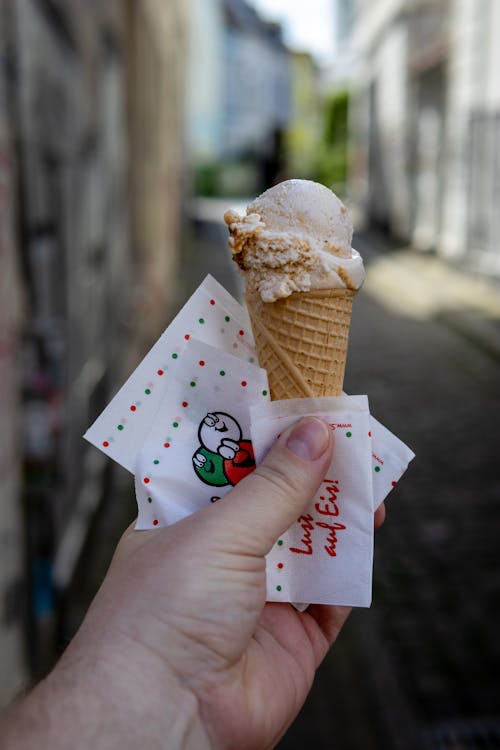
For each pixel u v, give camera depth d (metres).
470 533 0.94
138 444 0.28
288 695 0.27
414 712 0.62
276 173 6.41
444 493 1.06
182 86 3.89
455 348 1.93
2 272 0.51
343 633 0.73
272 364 0.30
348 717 0.61
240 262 0.29
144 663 0.23
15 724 0.21
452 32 2.92
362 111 5.06
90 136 0.96
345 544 0.28
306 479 0.26
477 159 2.71
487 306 2.36
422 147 3.43
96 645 0.23
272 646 0.28
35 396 0.60
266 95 11.32
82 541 0.81
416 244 3.54
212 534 0.24
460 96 2.83
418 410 1.43
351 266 0.28
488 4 2.54
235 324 0.30
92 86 0.97
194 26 5.80
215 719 0.24
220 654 0.24
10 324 0.53
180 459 0.28
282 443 0.27
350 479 0.28
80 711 0.21
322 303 0.28
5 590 0.52
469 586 0.82
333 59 7.20
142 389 0.28
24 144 0.58
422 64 3.25
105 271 1.13
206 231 4.95
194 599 0.24
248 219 0.28
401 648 0.71
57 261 0.74
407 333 2.09
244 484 0.26
